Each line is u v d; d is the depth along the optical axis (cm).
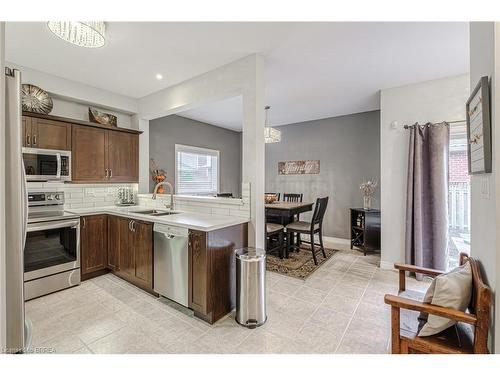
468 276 128
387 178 330
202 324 199
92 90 329
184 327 194
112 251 295
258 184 244
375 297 246
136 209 317
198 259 202
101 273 303
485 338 108
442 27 199
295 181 548
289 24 196
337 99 383
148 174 390
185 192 513
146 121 387
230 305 220
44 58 254
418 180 295
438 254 286
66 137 293
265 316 203
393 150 326
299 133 542
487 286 113
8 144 94
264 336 183
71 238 267
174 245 222
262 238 249
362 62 261
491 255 115
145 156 385
